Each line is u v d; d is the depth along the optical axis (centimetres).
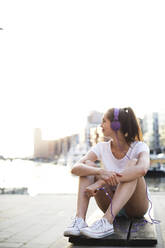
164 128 6850
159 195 642
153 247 181
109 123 220
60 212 418
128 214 234
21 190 858
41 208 461
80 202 204
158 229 275
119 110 220
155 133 7081
